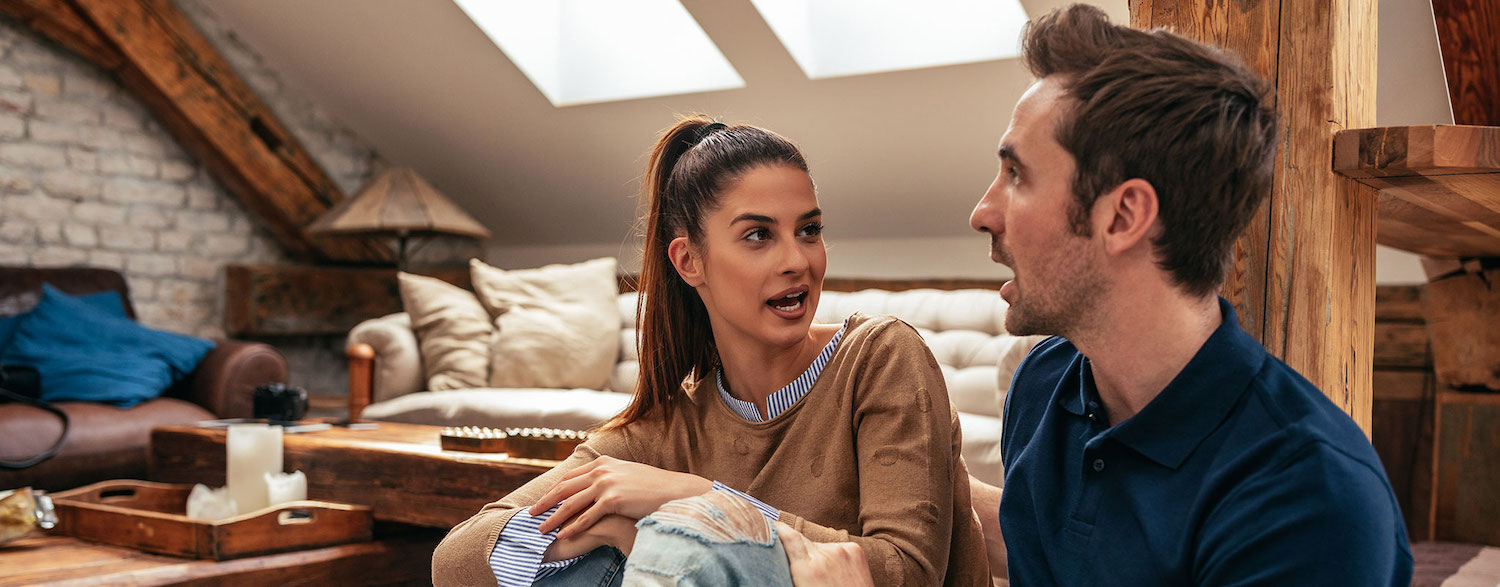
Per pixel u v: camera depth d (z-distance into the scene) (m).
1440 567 1.83
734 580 0.73
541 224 5.66
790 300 1.13
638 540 0.74
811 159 4.48
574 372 3.85
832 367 1.16
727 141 1.16
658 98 4.43
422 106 5.16
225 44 5.12
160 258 5.07
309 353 5.61
